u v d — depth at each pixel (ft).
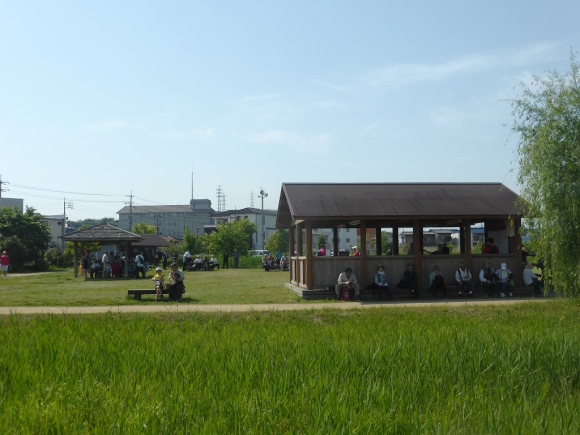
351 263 76.89
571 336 38.88
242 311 59.06
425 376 29.76
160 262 213.66
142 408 24.06
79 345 37.32
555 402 27.35
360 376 29.91
